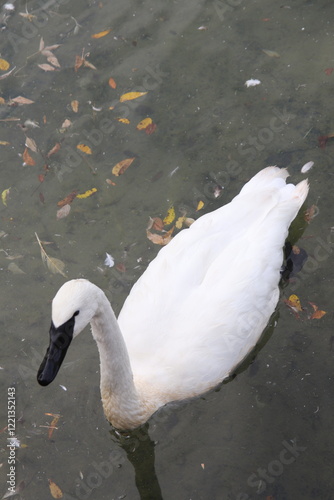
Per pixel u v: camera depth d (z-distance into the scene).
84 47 10.19
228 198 8.59
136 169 8.99
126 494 6.63
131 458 6.87
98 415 7.16
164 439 6.90
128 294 7.99
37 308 8.02
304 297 7.71
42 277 8.25
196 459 6.73
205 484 6.56
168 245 7.37
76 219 8.67
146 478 6.70
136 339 6.88
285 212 7.49
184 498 6.51
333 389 7.04
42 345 7.75
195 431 6.91
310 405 6.96
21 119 9.61
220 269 7.03
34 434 7.10
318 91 9.34
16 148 9.37
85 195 8.84
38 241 8.52
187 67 9.85
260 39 9.95
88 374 7.45
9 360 7.68
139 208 8.66
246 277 7.00
